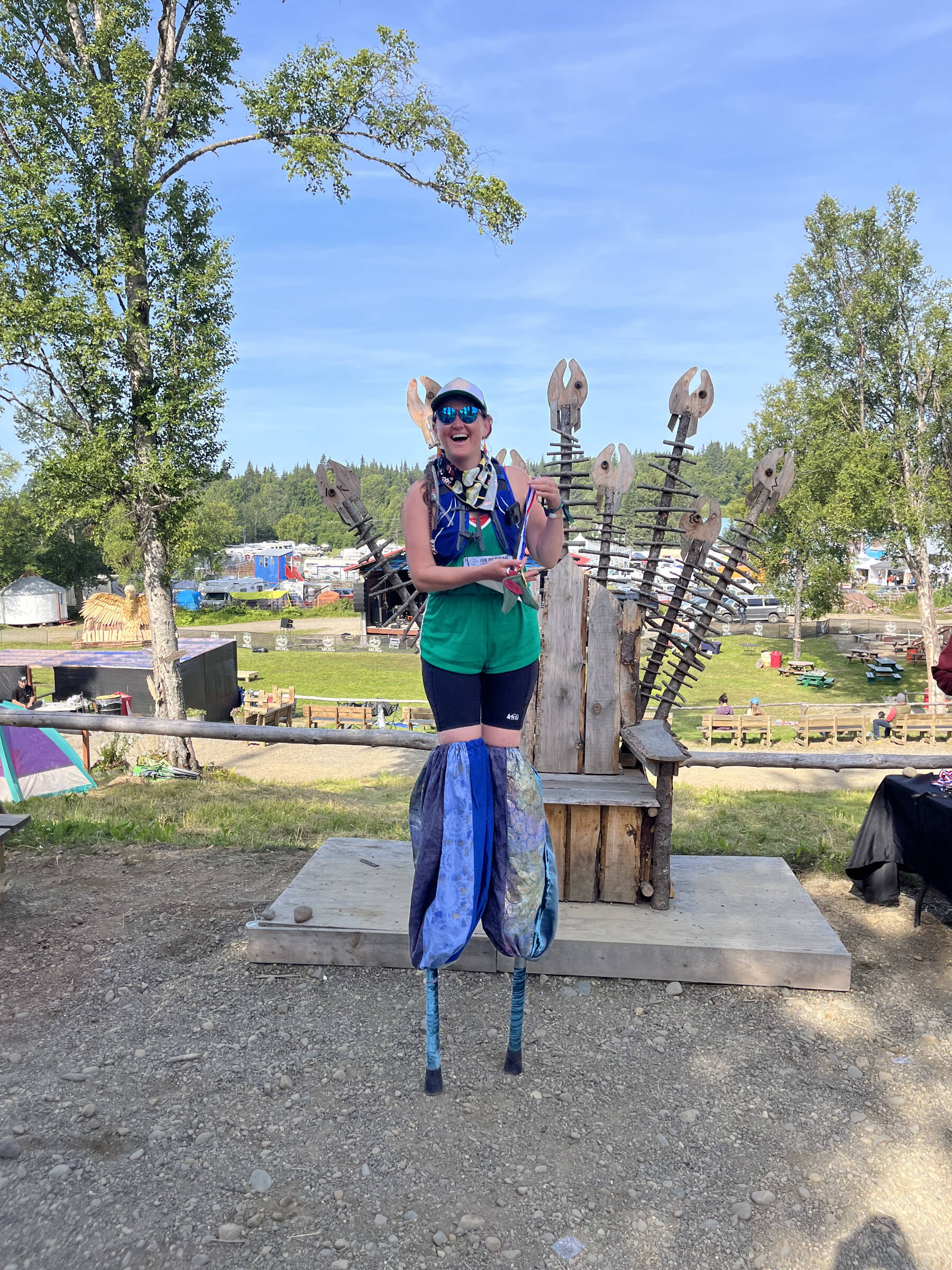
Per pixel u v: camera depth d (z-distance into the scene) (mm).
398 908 4070
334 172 16953
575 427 4051
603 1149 2736
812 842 6277
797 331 32062
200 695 30172
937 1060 3217
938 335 29141
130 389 18250
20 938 4223
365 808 11000
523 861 2840
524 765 2891
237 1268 2275
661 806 3947
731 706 28531
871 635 50312
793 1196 2545
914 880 5043
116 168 16891
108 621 47188
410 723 28750
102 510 18391
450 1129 2824
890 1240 2381
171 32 19094
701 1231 2418
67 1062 3174
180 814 8008
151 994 3662
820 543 32156
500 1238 2387
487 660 2793
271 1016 3479
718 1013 3512
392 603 4066
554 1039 3324
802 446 31953
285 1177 2605
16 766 12258
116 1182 2576
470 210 17641
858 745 25781
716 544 4062
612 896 4098
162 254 17875
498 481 2729
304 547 117812
